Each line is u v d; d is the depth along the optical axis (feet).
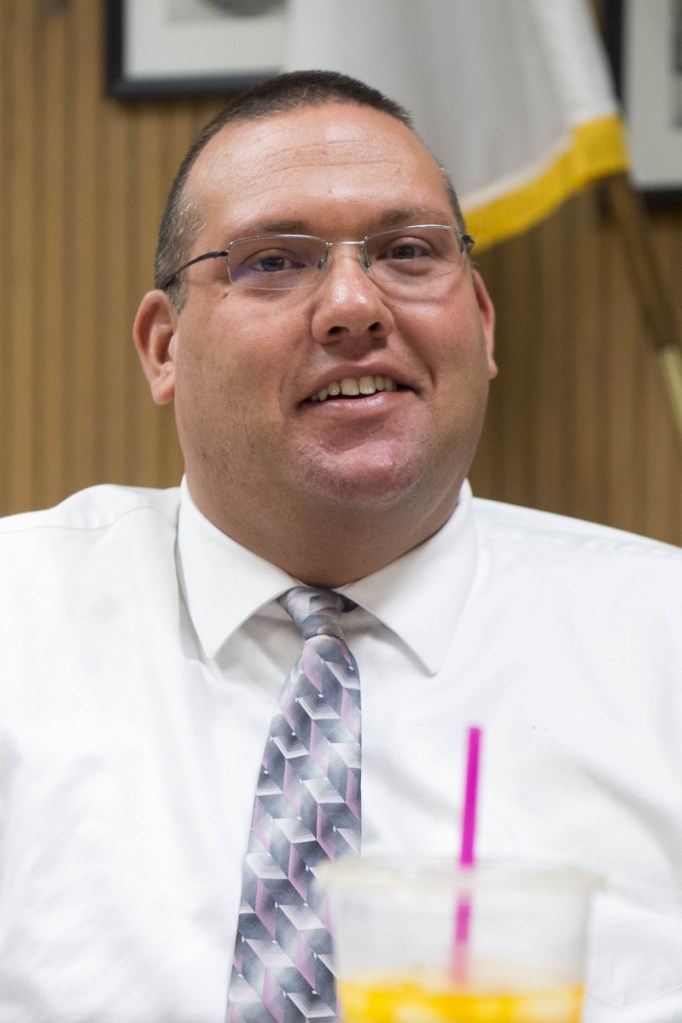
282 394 4.57
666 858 4.45
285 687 4.53
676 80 8.30
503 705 4.75
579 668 4.82
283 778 4.28
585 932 2.21
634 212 7.58
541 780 4.59
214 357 4.68
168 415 8.98
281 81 5.03
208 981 4.15
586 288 8.46
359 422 4.54
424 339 4.59
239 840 4.42
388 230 4.65
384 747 4.64
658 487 8.42
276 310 4.59
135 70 8.89
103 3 9.05
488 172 7.72
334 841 4.14
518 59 7.68
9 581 5.13
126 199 9.02
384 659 4.84
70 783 4.53
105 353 9.04
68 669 4.83
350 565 4.83
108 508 5.42
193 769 4.54
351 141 4.77
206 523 4.99
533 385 8.53
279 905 4.06
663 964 4.26
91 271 9.07
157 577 5.06
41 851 4.43
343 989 2.23
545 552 5.24
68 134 9.10
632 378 8.43
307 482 4.55
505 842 4.46
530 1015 2.09
